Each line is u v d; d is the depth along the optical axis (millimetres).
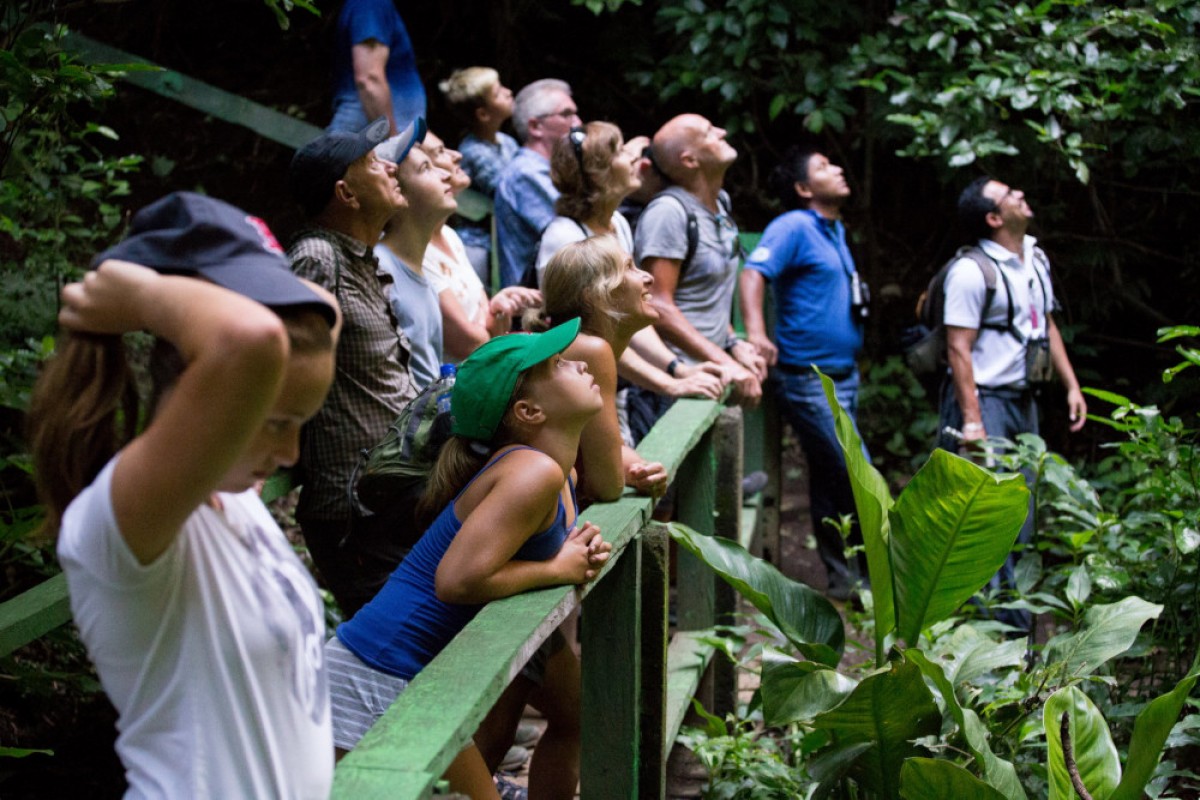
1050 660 3344
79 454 1417
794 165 6359
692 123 5102
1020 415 6012
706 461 4266
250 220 1443
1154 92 6984
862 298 6477
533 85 5633
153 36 8836
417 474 2895
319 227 3107
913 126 7703
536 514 2320
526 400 2453
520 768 3965
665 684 3156
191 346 1272
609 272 3064
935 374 6156
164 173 8086
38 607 2385
